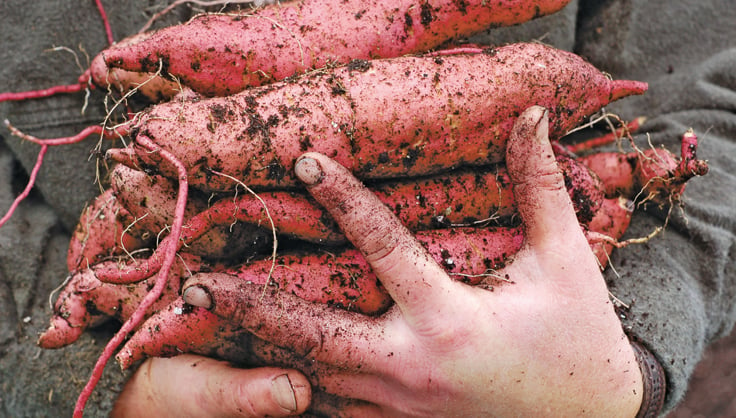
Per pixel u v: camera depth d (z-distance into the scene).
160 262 0.80
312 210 0.82
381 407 0.91
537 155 0.79
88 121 1.17
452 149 0.82
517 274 0.86
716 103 1.29
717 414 2.18
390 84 0.79
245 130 0.76
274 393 0.86
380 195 0.86
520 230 0.90
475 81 0.80
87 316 0.98
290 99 0.78
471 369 0.82
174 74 0.83
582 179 0.92
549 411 0.86
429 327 0.81
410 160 0.82
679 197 1.06
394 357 0.83
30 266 1.23
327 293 0.85
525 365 0.83
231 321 0.81
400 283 0.80
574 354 0.85
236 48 0.82
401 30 0.87
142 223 0.93
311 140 0.77
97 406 1.08
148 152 0.75
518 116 0.82
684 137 0.99
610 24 1.35
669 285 1.09
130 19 1.13
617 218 1.06
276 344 0.82
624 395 0.90
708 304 1.14
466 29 0.90
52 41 1.12
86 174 1.20
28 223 1.29
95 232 1.02
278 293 0.82
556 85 0.83
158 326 0.85
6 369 1.16
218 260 0.93
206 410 0.95
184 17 1.13
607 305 0.87
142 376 1.06
